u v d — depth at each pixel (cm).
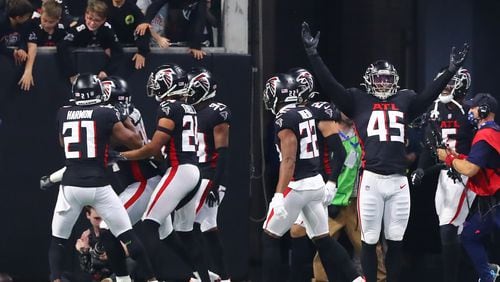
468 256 3294
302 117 2777
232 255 3303
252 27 3578
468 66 3834
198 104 3003
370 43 3891
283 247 3609
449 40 3862
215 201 2972
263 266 2802
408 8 3894
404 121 2822
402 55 3897
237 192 3303
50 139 3241
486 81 3841
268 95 2841
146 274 2831
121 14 3303
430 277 3444
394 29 3894
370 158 2805
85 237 3061
